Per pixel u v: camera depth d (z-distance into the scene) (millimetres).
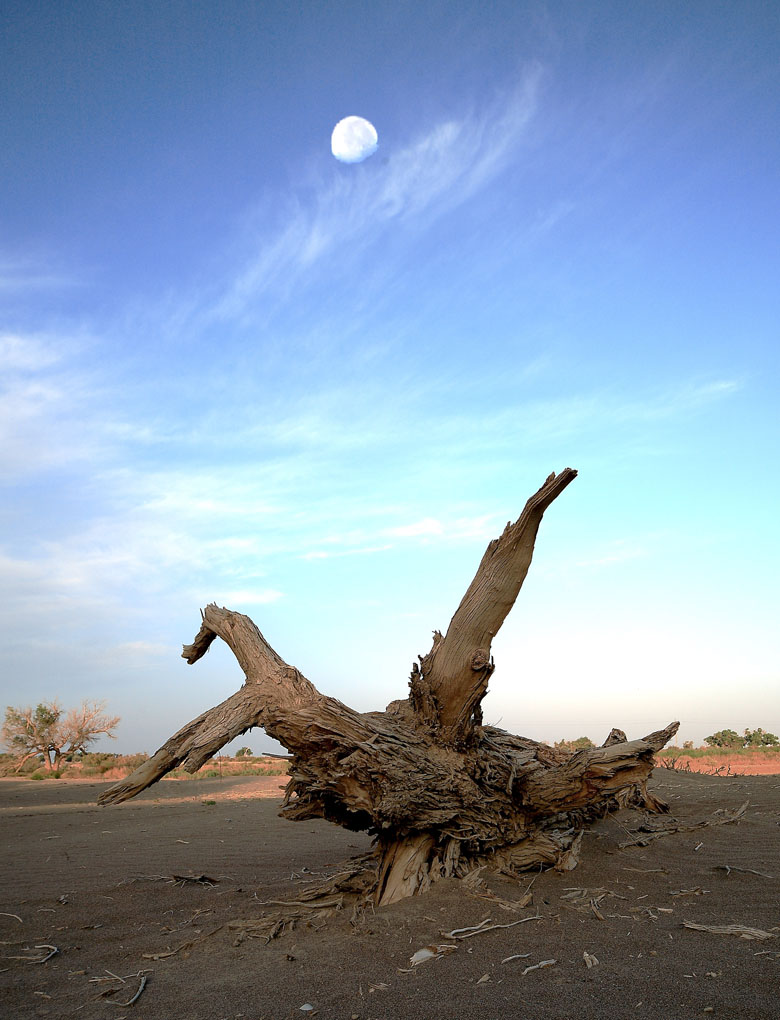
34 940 5730
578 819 7879
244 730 6059
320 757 6016
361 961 4492
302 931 5312
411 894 5770
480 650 6195
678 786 11578
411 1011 3691
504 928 4898
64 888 7727
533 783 6410
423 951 4551
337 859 9289
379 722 6258
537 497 5902
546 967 4180
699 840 7570
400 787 5797
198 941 5328
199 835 11836
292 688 6172
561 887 5875
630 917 5094
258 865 8992
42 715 43375
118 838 11734
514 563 6109
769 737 35875
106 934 5836
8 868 9086
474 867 6156
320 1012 3771
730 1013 3455
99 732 44094
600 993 3773
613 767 6129
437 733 6293
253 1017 3779
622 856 6922
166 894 7281
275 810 14867
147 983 4512
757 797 10008
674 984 3836
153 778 6008
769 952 4258
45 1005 4234
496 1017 3549
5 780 30797
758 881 5984
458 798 6047
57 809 17188
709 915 5090
